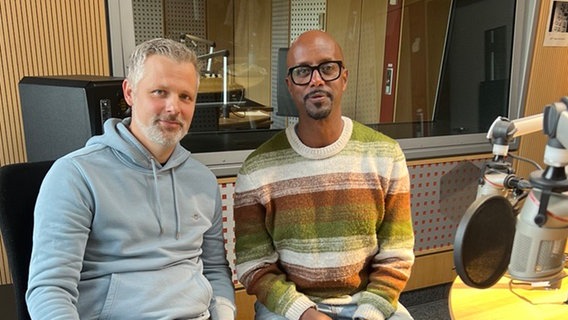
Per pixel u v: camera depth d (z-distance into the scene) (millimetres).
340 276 1407
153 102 1206
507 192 1060
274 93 2207
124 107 1451
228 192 2039
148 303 1186
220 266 1423
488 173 1094
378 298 1386
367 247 1434
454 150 2543
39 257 1085
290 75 1379
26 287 1161
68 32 1708
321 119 1358
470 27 2609
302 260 1403
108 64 1804
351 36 2463
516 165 2645
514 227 935
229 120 2143
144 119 1216
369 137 1448
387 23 2527
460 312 1113
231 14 2096
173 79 1209
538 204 960
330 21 2418
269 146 1437
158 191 1256
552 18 2572
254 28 2170
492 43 2619
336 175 1388
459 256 846
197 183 1356
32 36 1654
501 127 1085
